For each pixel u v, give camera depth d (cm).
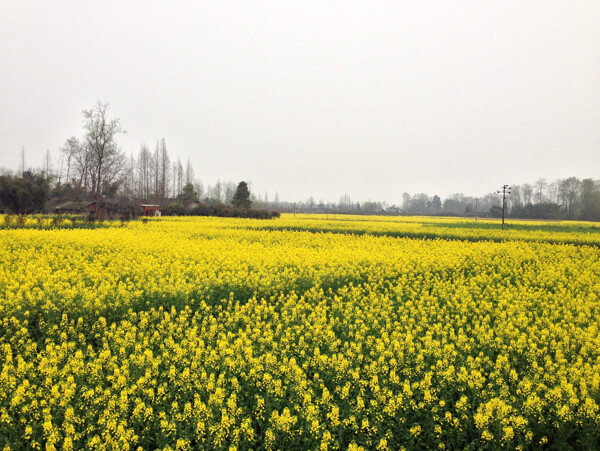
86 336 1023
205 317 1121
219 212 6969
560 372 767
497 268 2016
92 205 6706
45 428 592
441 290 1446
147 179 10006
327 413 641
